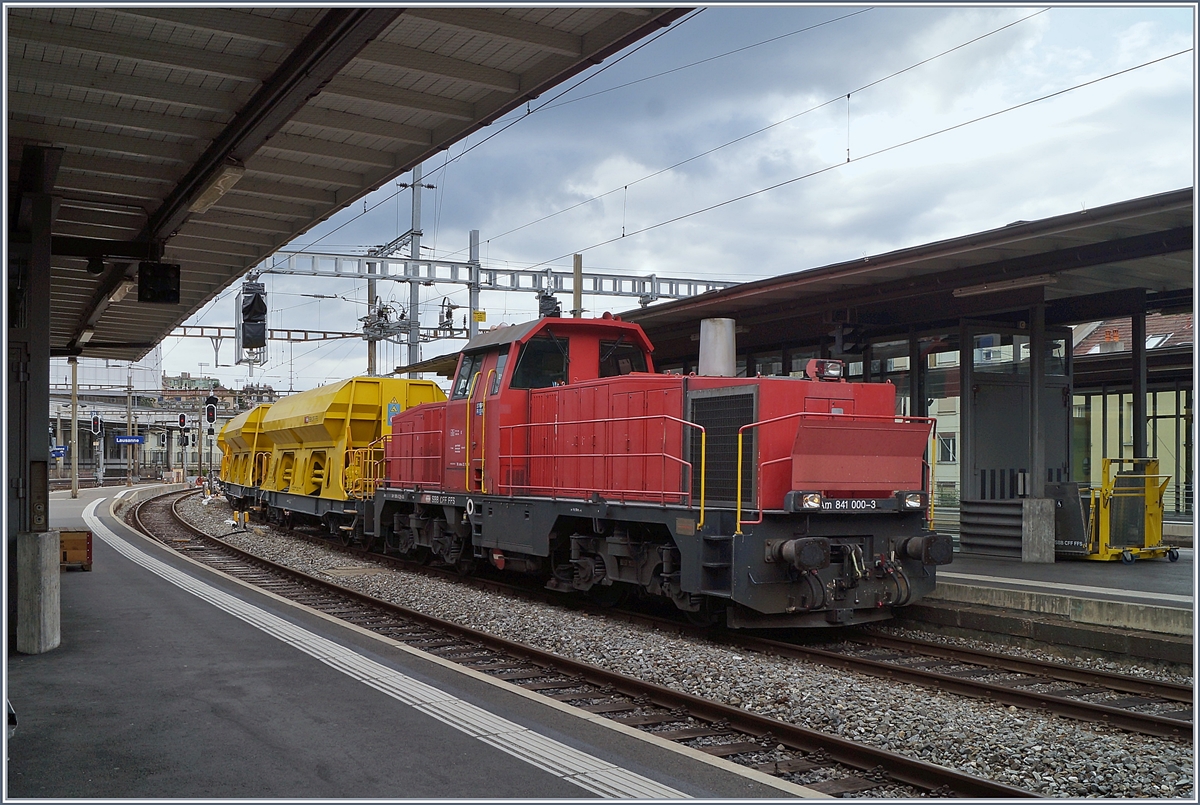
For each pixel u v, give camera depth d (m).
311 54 7.59
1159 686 8.02
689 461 10.44
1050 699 7.55
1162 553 14.37
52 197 9.57
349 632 9.76
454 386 15.13
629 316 16.83
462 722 6.55
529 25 7.93
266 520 26.58
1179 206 9.55
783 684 8.01
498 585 14.21
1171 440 25.34
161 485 51.88
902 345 16.47
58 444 64.56
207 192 10.34
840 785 5.75
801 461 9.61
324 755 5.86
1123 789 5.77
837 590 9.90
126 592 12.45
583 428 11.98
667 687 7.91
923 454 10.40
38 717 6.67
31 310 9.40
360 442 19.91
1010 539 14.37
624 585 12.23
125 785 5.35
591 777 5.48
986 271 12.59
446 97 9.49
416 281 29.25
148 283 12.27
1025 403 15.84
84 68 8.43
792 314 15.38
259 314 16.78
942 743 6.48
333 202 12.38
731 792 5.27
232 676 7.85
